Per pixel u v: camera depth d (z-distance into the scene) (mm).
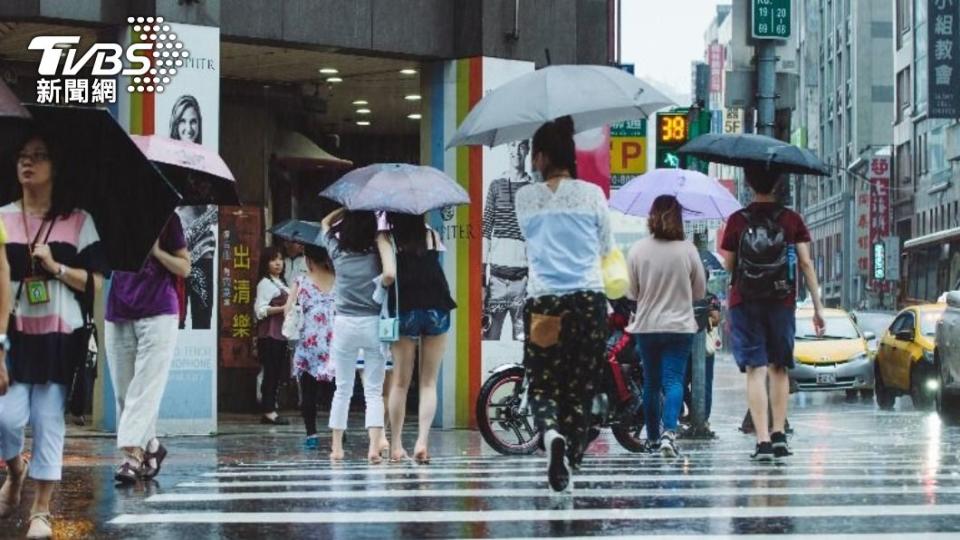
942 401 22953
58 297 7910
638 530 7953
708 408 17906
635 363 14492
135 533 8023
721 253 12898
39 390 7875
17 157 8188
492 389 14312
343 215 13305
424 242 12969
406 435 17797
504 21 19234
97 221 8289
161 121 16781
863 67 95562
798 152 12727
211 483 10930
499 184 19031
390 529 8125
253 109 22172
